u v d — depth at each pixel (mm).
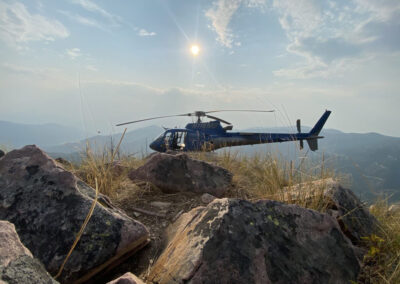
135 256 1873
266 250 1591
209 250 1480
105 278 1649
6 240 946
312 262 1696
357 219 2607
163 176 3229
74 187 1959
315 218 2053
